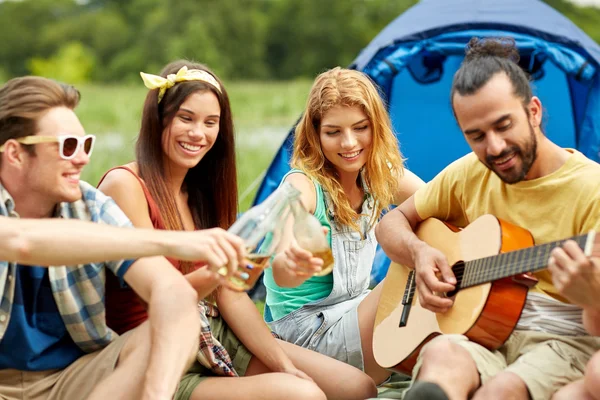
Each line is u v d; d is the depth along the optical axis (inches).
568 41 167.6
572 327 98.9
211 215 123.0
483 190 109.2
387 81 181.9
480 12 177.3
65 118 96.9
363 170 126.5
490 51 102.1
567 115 189.6
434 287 104.9
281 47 1258.6
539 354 95.7
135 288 99.7
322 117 121.5
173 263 113.7
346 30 1250.6
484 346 100.2
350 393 114.8
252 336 115.6
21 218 98.7
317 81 123.9
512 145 96.8
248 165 355.9
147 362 95.2
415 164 210.2
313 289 126.4
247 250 94.7
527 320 100.7
